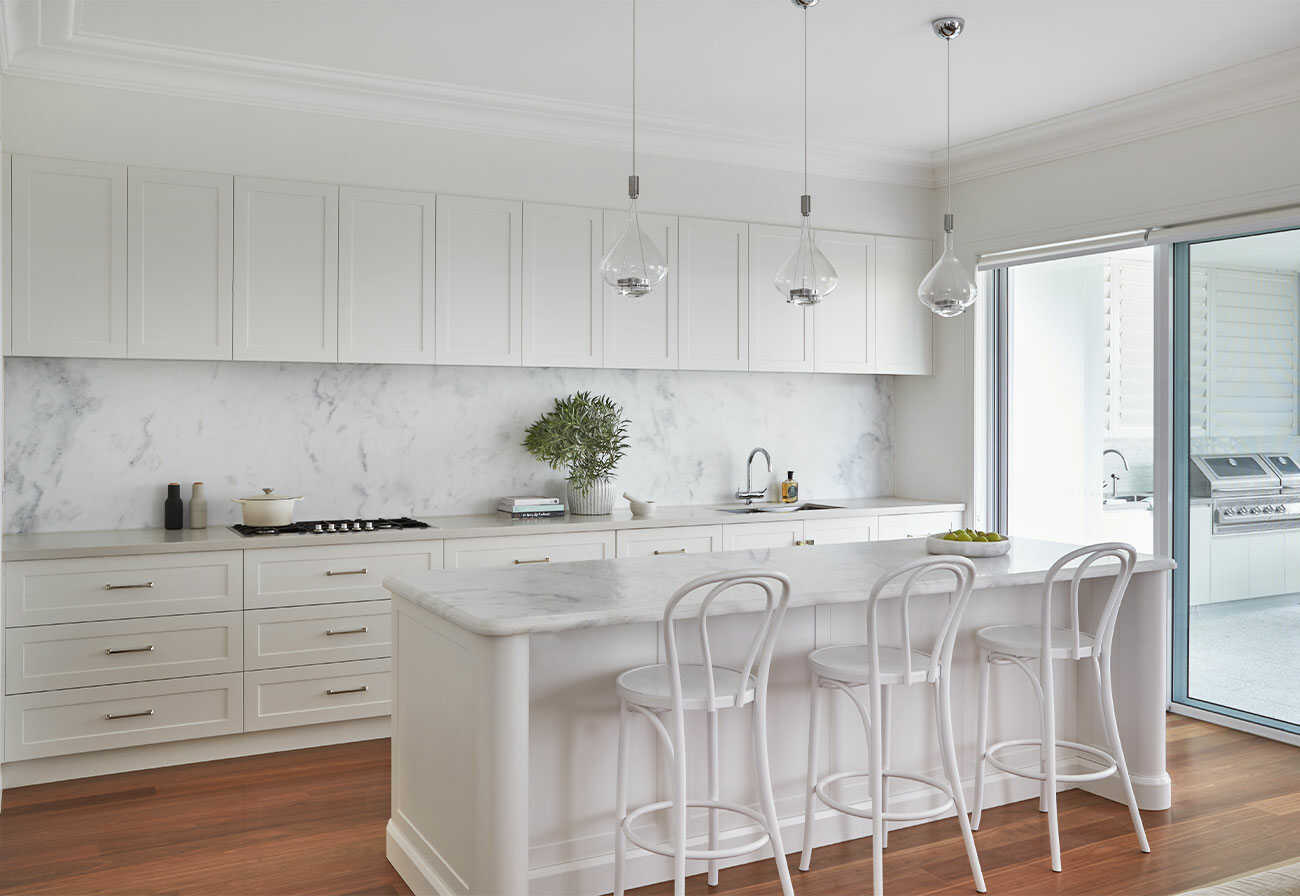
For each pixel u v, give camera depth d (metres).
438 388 4.84
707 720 2.94
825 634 3.23
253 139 4.17
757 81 4.34
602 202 4.87
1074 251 4.98
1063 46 3.94
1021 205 5.25
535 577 3.08
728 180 5.17
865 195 5.58
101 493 4.20
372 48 3.94
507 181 4.65
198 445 4.37
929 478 5.85
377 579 4.19
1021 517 5.61
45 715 3.66
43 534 4.05
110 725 3.76
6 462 4.03
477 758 2.46
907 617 2.83
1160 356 4.67
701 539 4.86
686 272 5.05
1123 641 3.61
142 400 4.26
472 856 2.50
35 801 3.53
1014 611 3.60
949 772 2.92
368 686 4.20
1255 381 4.35
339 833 3.27
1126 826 3.37
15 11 3.45
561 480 5.15
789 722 3.17
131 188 3.95
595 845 2.87
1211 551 4.56
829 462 5.92
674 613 2.58
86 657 3.71
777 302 5.30
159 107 4.00
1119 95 4.52
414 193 4.44
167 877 2.94
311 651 4.09
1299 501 4.19
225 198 4.10
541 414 5.08
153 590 3.81
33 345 3.79
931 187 5.79
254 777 3.78
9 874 2.95
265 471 4.49
